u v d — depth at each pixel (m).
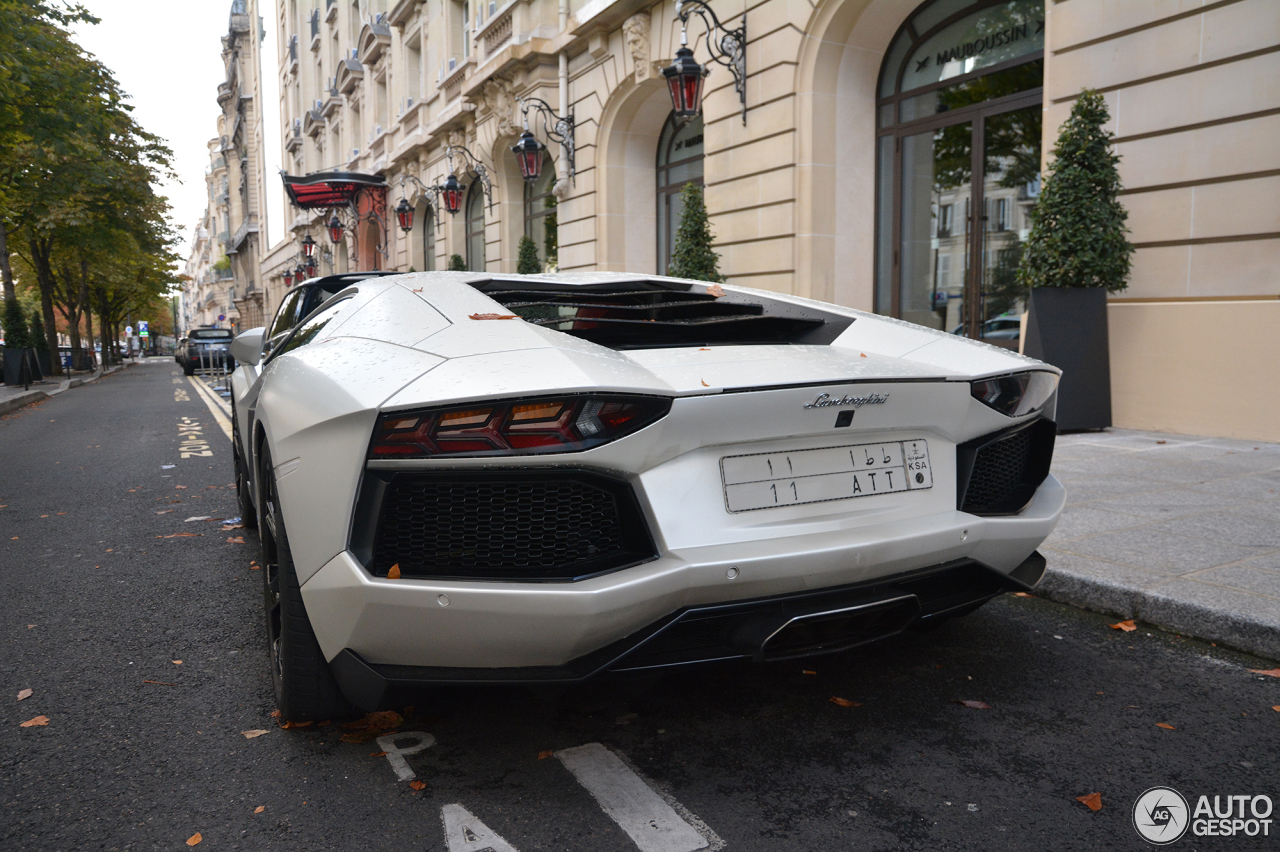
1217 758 1.97
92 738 2.15
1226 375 6.29
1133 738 2.07
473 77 17.19
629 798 1.82
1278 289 6.00
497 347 1.88
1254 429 6.15
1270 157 5.95
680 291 3.06
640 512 1.78
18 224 23.27
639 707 2.27
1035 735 2.09
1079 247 6.53
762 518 1.88
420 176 23.33
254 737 2.13
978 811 1.76
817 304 2.91
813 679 2.45
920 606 2.03
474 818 1.75
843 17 9.38
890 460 2.07
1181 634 2.75
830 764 1.96
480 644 1.74
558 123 14.69
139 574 3.74
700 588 1.77
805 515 1.93
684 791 1.85
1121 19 6.72
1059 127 6.96
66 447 8.74
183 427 10.53
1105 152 6.54
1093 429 6.87
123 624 3.07
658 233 14.43
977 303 9.02
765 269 10.34
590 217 14.33
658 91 13.02
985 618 2.96
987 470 2.30
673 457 1.81
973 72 8.93
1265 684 2.38
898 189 9.94
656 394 1.73
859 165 10.05
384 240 27.33
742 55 10.38
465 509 1.76
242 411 3.78
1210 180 6.29
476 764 1.97
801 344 2.59
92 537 4.49
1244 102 6.05
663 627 1.76
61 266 31.33
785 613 1.83
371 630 1.77
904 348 2.39
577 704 2.29
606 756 2.01
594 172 14.19
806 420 1.90
